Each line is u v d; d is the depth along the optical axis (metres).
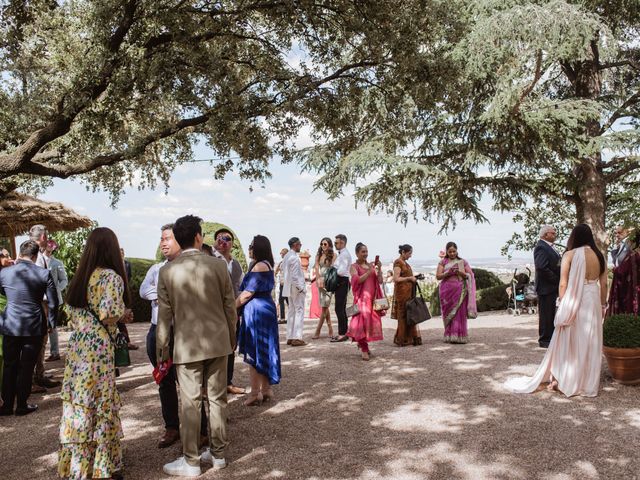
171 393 5.04
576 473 4.17
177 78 8.66
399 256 10.18
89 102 8.28
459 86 13.34
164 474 4.38
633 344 6.59
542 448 4.68
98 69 8.28
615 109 17.34
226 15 9.36
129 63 8.46
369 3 9.16
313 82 9.73
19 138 9.80
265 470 4.39
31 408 6.31
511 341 10.05
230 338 4.61
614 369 6.74
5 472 4.54
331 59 10.17
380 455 4.64
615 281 7.86
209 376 4.47
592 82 18.97
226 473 4.36
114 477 4.25
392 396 6.46
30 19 9.34
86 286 4.19
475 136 18.17
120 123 9.04
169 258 4.94
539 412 5.67
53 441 5.28
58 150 10.48
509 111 16.39
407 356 8.81
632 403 5.92
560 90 20.69
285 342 10.91
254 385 6.23
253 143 10.12
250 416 5.83
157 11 8.23
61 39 10.41
